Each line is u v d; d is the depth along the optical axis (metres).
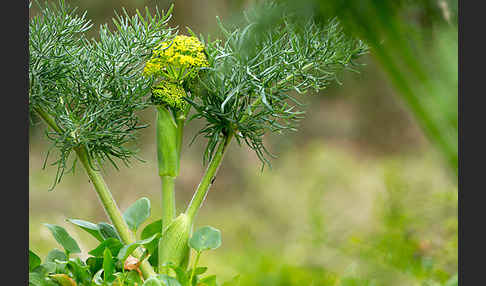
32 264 1.46
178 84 1.48
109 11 2.45
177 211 1.50
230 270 1.63
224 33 1.50
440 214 1.67
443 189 1.79
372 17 1.29
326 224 1.71
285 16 1.43
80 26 1.48
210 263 1.77
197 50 1.47
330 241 1.66
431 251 1.62
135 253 1.49
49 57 1.45
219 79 1.49
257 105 1.48
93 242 2.08
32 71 1.43
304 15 1.39
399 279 1.58
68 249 1.48
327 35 1.48
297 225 2.24
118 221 1.48
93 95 1.47
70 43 1.47
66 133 1.44
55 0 1.64
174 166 1.48
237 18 1.47
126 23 1.48
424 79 1.29
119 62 1.47
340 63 1.50
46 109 1.46
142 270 1.47
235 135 1.49
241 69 1.47
